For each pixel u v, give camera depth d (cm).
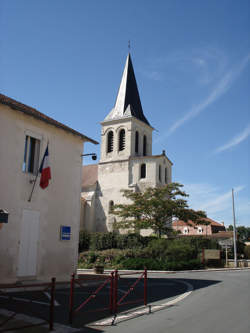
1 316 796
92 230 4181
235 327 731
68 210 1589
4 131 1325
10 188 1321
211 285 1559
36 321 759
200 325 748
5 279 1259
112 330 704
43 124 1505
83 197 4403
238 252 3906
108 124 4475
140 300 1030
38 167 1459
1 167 1296
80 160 1702
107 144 4450
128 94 4581
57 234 1516
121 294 1252
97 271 2170
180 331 695
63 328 711
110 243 3253
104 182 4316
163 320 800
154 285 1565
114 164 4294
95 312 895
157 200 3112
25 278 1340
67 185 1602
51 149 1536
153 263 2614
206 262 2997
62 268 1517
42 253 1427
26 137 1438
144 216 3372
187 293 1281
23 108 1380
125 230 3906
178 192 3231
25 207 1375
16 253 1312
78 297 1130
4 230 1277
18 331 673
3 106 1328
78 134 1669
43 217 1452
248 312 902
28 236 1373
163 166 4216
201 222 3228
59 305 968
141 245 3075
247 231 9475
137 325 750
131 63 4797
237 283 1647
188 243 3084
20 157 1380
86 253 3002
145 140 4628
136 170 4122
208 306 994
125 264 2664
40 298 1074
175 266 2603
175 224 6569
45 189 1479
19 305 938
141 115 4622
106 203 4228
